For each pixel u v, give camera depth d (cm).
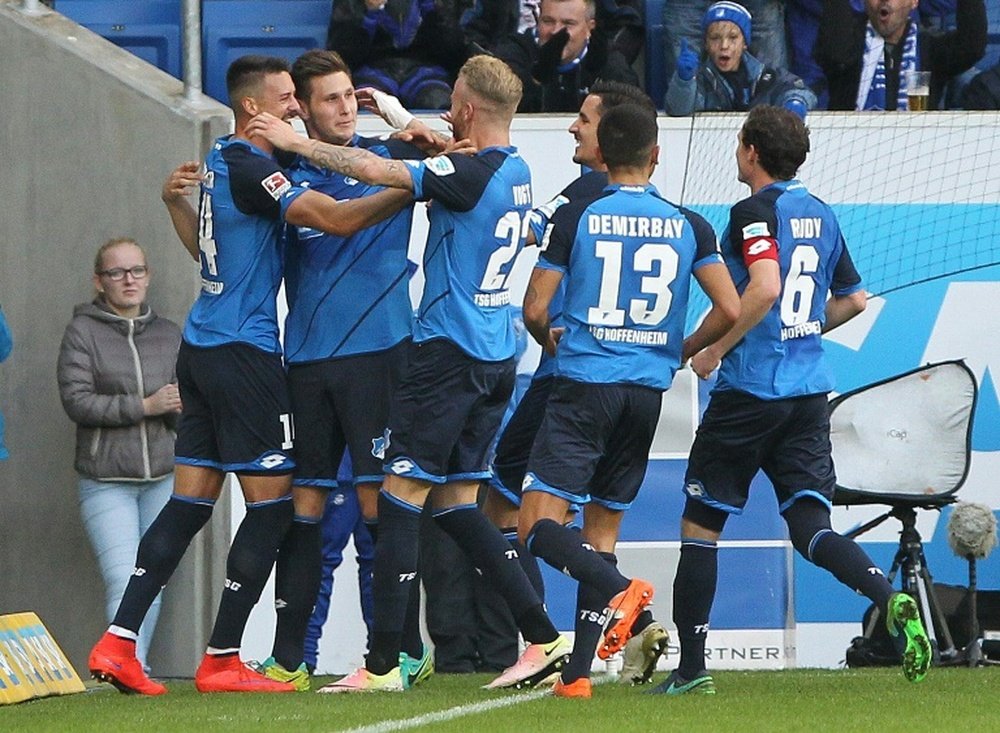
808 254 2009
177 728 1614
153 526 2092
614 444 1981
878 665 2641
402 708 1808
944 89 3155
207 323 2059
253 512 2084
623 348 1938
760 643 2680
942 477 2538
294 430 2139
